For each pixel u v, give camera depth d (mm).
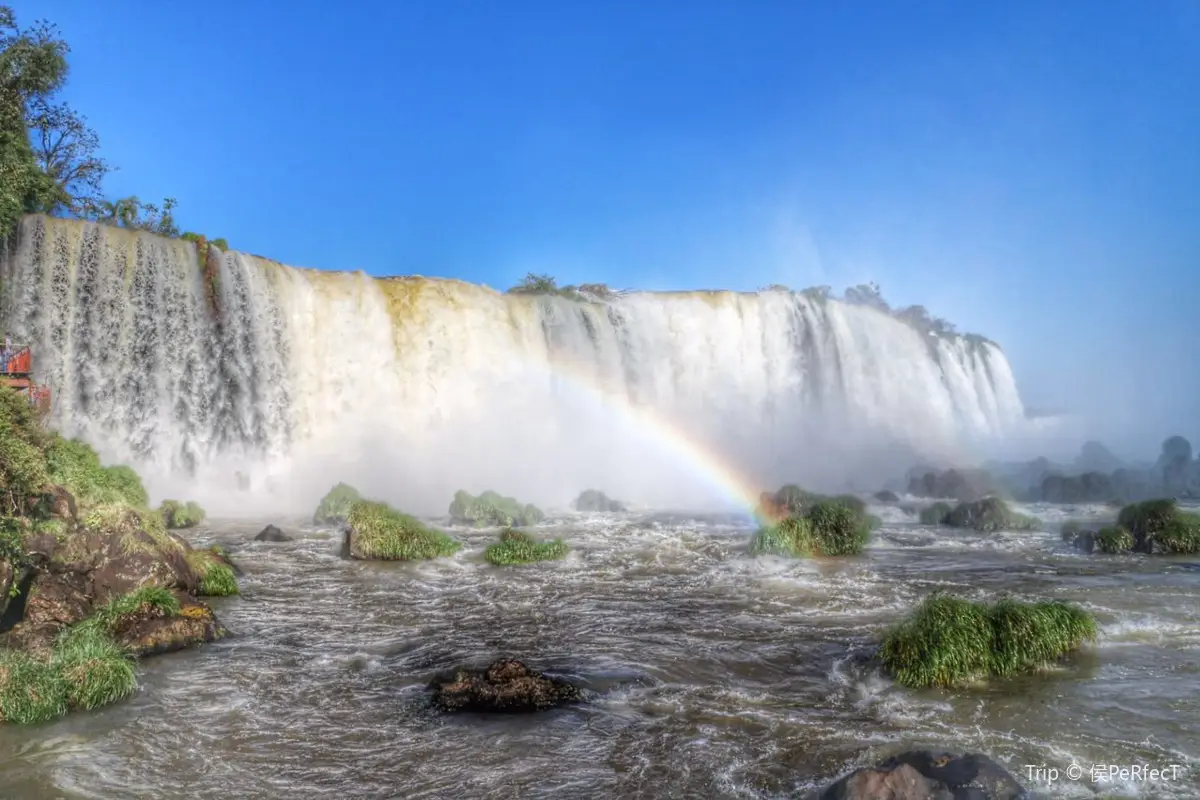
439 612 19578
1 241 36781
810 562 26344
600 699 13516
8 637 14492
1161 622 17844
